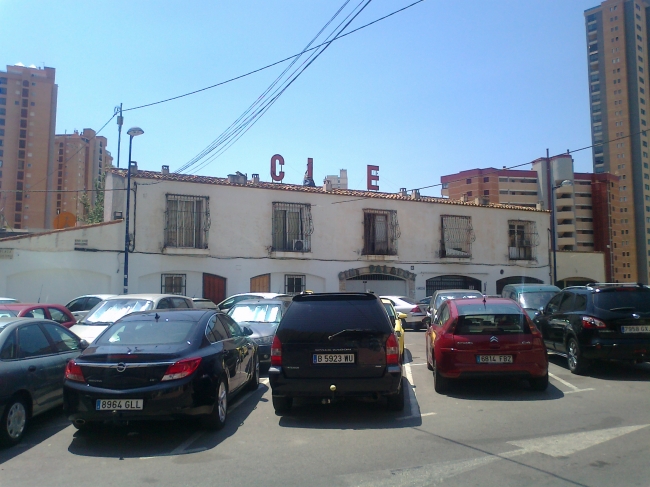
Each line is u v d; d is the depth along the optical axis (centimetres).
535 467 512
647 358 925
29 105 6662
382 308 712
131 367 604
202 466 532
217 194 2358
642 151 7975
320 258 2564
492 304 880
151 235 2217
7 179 6506
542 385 847
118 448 599
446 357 837
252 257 2405
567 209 7031
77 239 2080
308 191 2559
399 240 2761
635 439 596
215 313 785
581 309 1002
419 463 530
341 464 531
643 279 7756
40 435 660
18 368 627
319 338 691
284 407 732
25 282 1988
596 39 8444
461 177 7762
